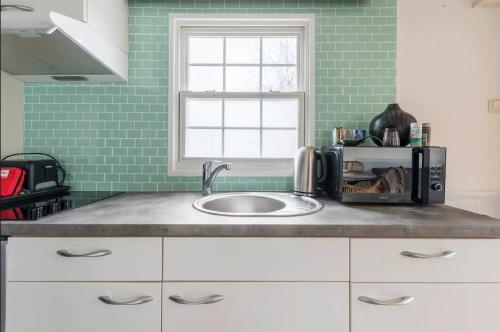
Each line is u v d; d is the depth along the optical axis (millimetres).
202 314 905
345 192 1217
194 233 905
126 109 1562
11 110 1479
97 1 1225
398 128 1371
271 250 908
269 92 1632
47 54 1204
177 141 1614
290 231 899
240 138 1669
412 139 1292
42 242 898
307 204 1252
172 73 1570
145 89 1563
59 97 1550
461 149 1538
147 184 1573
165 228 900
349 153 1211
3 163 1306
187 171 1576
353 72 1556
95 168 1565
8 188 1236
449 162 1541
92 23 1184
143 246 906
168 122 1571
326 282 908
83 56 1223
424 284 904
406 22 1543
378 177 1221
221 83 1667
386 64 1550
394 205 1207
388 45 1548
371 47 1551
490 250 903
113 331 905
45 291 896
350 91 1559
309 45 1566
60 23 1005
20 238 898
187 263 907
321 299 905
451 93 1539
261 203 1443
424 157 1196
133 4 1553
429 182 1188
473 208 1531
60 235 902
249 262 909
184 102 1620
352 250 909
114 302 891
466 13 1533
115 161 1567
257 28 1627
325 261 908
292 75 1667
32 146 1549
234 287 905
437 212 1084
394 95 1548
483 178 1537
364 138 1328
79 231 895
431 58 1540
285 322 907
